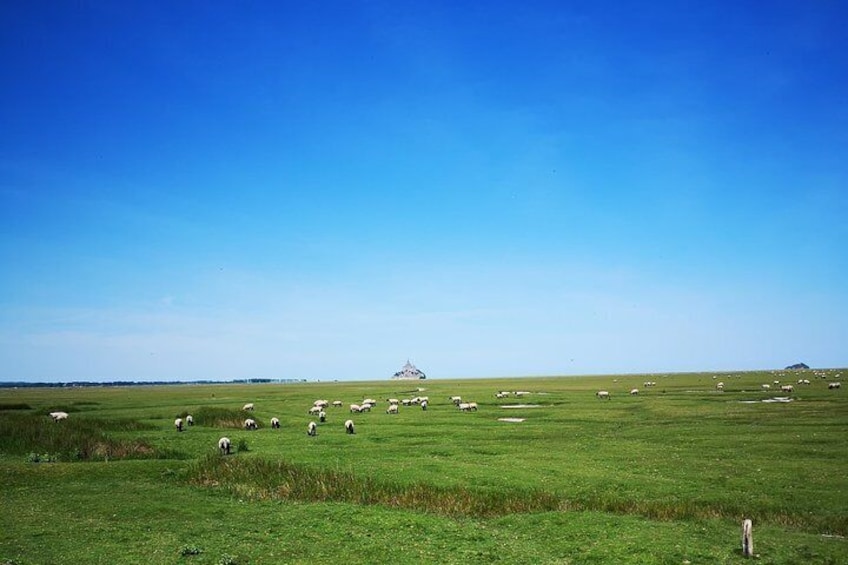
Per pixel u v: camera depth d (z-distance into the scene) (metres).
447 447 52.72
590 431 63.38
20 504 32.66
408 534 27.69
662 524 29.22
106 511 31.23
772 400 96.44
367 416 84.75
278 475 38.62
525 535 27.91
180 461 44.38
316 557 24.30
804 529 29.25
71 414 87.50
